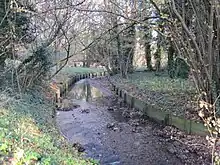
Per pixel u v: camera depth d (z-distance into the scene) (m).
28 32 14.56
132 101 18.78
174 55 23.91
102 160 10.02
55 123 13.39
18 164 5.00
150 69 33.53
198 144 10.70
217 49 11.24
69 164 6.42
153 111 15.19
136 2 16.94
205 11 10.89
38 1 15.66
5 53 13.23
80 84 34.22
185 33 11.50
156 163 9.70
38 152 6.06
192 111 13.30
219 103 11.19
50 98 18.00
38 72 15.73
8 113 9.02
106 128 14.12
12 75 13.34
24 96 13.29
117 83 26.80
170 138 11.99
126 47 28.33
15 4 12.67
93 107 19.72
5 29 12.93
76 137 12.55
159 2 11.82
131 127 14.20
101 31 24.25
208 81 11.47
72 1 16.55
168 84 21.91
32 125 9.18
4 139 5.84
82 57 42.62
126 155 10.50
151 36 26.06
